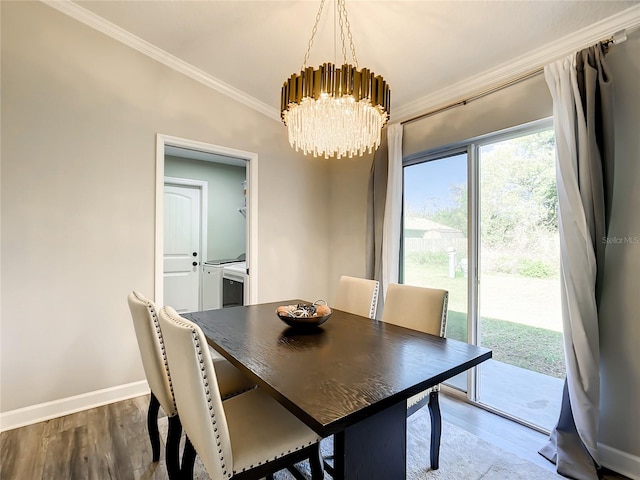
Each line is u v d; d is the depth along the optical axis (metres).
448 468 1.68
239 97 3.03
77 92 2.21
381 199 2.98
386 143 2.99
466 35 1.98
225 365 1.84
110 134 2.34
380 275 2.95
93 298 2.28
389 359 1.28
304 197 3.59
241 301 3.58
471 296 2.46
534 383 2.15
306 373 1.14
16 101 2.01
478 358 1.31
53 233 2.13
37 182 2.08
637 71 1.63
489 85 2.32
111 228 2.35
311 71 1.65
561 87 1.80
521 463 1.73
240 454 1.07
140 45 2.42
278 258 3.38
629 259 1.65
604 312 1.72
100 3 2.07
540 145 2.13
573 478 1.61
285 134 3.43
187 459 1.25
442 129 2.60
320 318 1.64
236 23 2.14
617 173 1.69
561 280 1.77
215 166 4.63
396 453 1.19
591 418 1.64
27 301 2.05
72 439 1.88
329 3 1.88
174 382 1.17
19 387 2.03
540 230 2.13
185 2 1.99
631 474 1.62
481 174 2.46
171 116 2.62
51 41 2.11
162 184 2.57
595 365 1.65
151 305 1.48
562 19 1.76
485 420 2.17
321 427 0.82
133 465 1.67
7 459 1.70
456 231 2.61
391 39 2.11
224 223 4.71
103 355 2.31
